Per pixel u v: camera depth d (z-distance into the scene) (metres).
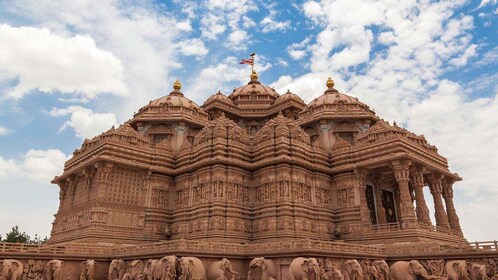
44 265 26.62
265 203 36.72
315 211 37.75
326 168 40.19
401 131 38.56
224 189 36.41
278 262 24.98
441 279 25.39
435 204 39.47
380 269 26.66
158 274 23.55
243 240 35.34
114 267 27.62
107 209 35.03
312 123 45.88
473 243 26.56
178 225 38.25
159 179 40.25
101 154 36.81
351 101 47.66
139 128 46.00
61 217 40.81
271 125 41.16
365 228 36.09
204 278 24.19
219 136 39.03
